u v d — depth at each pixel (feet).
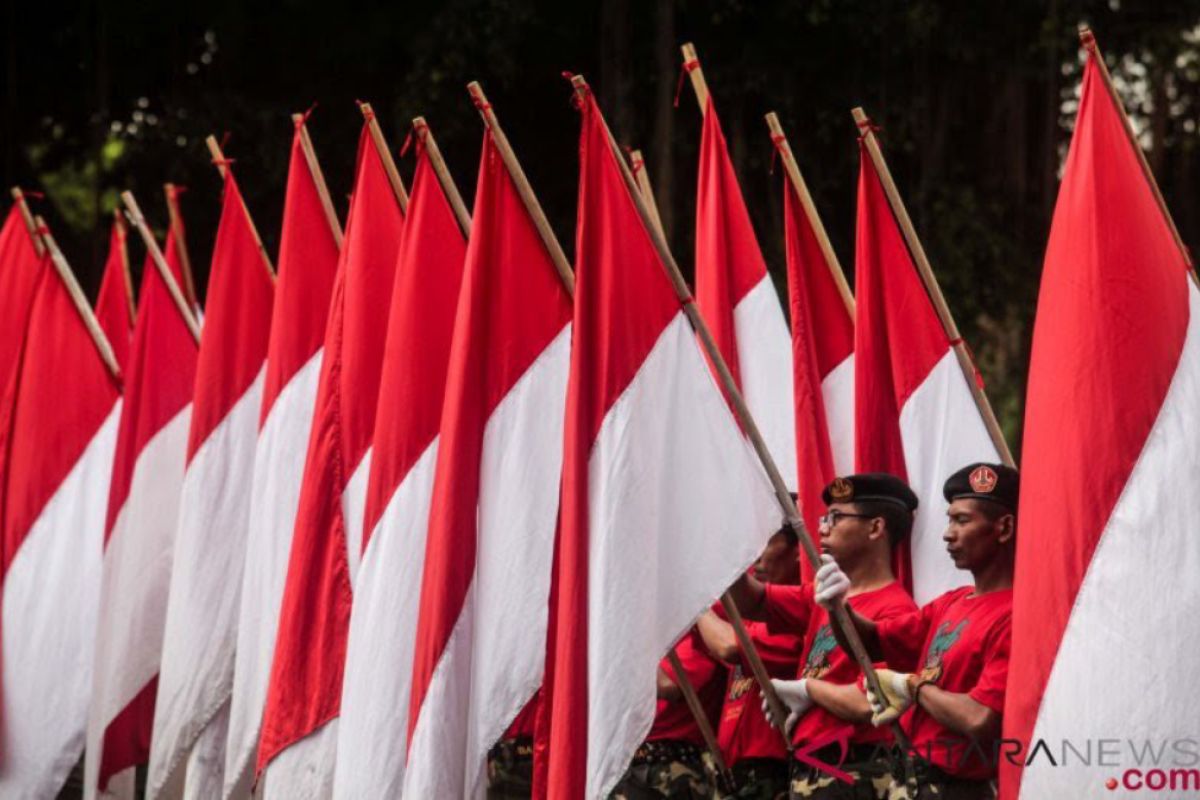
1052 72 99.40
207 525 58.49
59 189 115.03
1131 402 36.06
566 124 103.60
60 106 113.29
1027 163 101.86
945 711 37.58
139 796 76.89
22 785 63.36
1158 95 104.47
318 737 51.21
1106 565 35.55
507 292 46.73
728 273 54.03
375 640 48.47
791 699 42.04
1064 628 35.65
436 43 94.94
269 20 104.27
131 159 107.24
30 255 70.90
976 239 98.53
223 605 58.13
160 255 64.13
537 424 46.37
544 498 46.03
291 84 105.09
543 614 45.47
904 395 49.39
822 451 50.67
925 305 49.67
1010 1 96.73
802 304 51.75
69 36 111.55
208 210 107.65
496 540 45.91
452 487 45.85
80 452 65.00
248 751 54.60
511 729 58.80
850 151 99.81
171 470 63.05
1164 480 35.60
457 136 98.48
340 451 52.60
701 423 43.32
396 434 49.29
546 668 45.29
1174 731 34.65
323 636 51.75
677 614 42.55
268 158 102.12
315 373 56.34
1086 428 36.17
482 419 46.37
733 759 45.85
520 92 103.09
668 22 96.37
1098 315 36.50
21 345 66.03
